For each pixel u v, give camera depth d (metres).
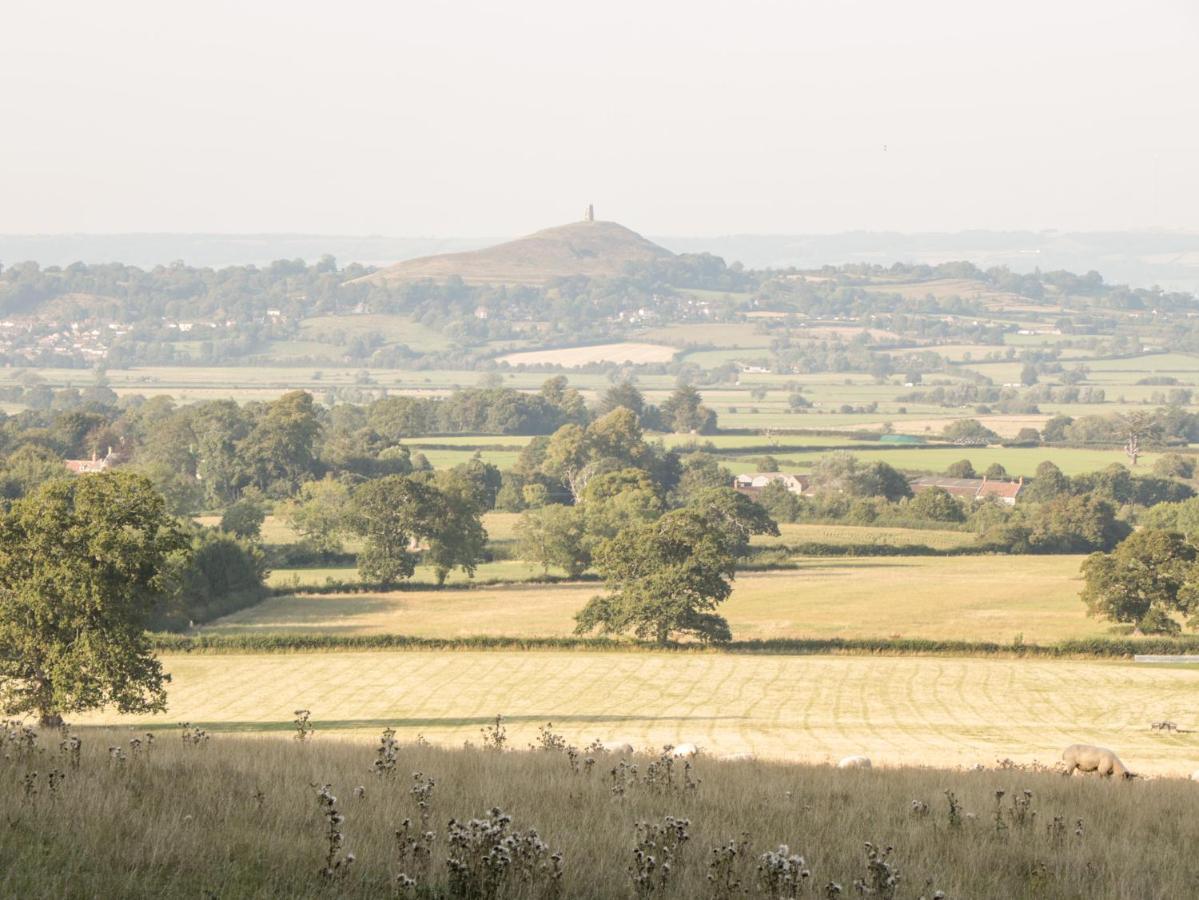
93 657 146.00
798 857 44.84
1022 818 64.44
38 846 43.94
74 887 40.62
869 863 48.19
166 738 89.12
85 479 153.38
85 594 145.00
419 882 43.69
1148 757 150.88
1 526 150.50
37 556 148.25
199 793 56.38
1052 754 155.25
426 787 59.22
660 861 48.00
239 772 64.50
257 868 44.66
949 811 67.31
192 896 41.31
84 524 150.62
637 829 53.53
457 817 56.28
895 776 87.38
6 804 49.62
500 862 43.16
